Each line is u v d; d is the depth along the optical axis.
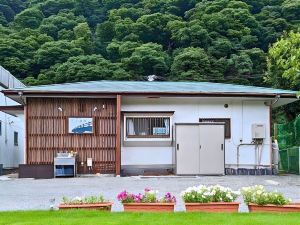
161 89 16.08
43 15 50.56
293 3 40.50
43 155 15.59
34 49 41.78
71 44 41.41
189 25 41.12
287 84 21.98
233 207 6.80
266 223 5.73
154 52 38.06
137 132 16.02
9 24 49.25
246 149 16.34
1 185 12.23
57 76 37.19
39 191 10.70
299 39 10.09
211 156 15.43
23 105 16.64
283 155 18.19
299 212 6.62
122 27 43.69
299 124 16.81
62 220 6.02
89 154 15.72
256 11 43.62
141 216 6.29
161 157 16.03
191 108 16.27
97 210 6.80
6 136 20.98
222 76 35.25
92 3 52.47
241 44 38.12
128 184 12.19
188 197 6.89
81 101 15.80
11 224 5.83
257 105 16.48
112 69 37.44
